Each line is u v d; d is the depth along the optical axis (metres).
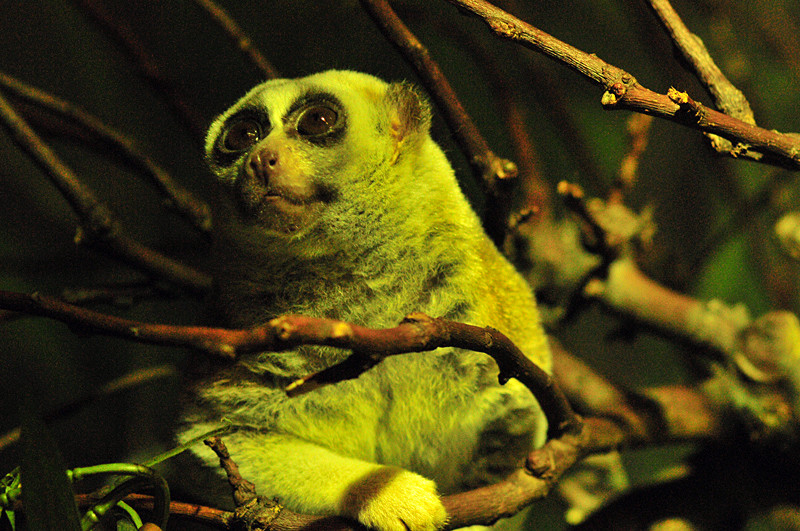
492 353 4.09
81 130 8.02
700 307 8.01
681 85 9.23
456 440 6.00
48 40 11.62
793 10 12.09
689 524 7.50
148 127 11.89
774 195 9.24
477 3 3.90
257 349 3.19
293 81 6.52
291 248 5.92
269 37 11.93
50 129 7.97
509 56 12.12
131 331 3.33
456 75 12.08
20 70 11.54
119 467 3.86
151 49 11.41
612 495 8.61
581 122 12.36
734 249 11.18
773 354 7.23
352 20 11.68
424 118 6.05
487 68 8.71
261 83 7.04
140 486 3.97
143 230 11.57
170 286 7.34
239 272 6.11
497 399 5.82
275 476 5.33
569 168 12.29
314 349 5.62
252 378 5.71
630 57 12.58
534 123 12.22
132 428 9.67
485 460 6.21
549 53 3.86
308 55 11.77
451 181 6.26
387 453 6.04
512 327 6.14
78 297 7.06
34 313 3.46
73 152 11.45
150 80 8.16
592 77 3.82
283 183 5.75
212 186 6.34
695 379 9.55
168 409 9.99
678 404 7.79
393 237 5.93
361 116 6.01
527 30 3.88
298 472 5.29
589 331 12.42
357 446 5.86
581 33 12.49
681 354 9.93
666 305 8.02
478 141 6.17
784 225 7.87
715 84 4.40
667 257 9.36
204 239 7.56
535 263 8.08
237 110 6.36
